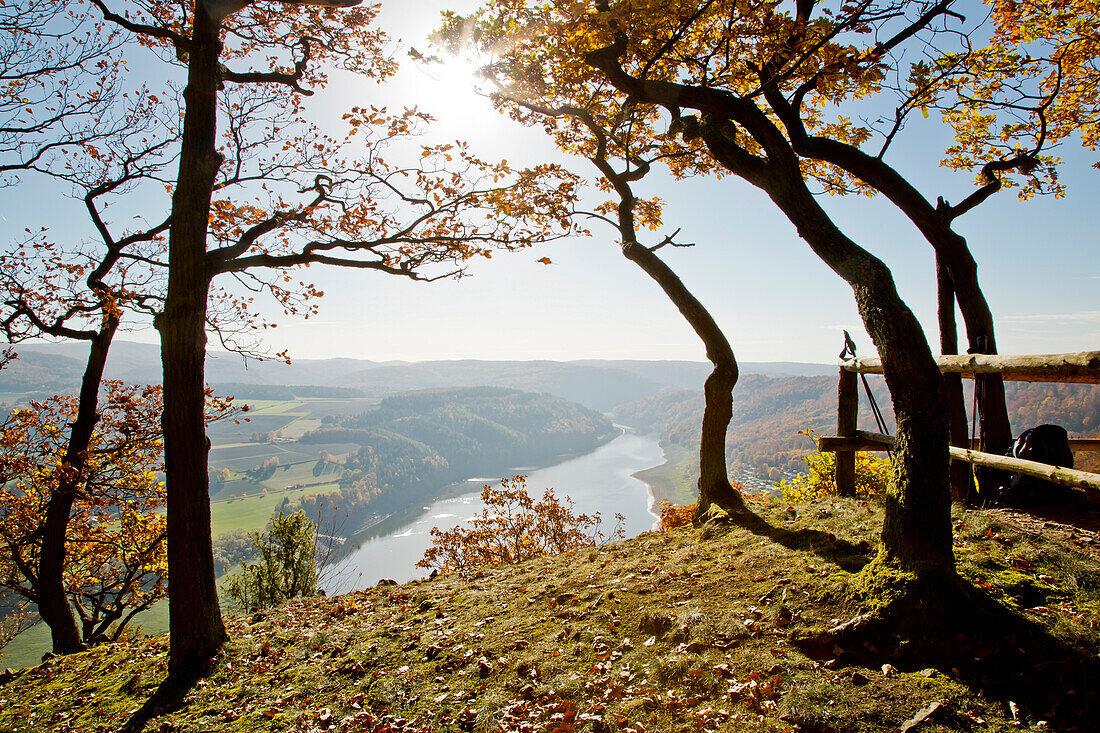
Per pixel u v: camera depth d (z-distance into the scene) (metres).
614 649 4.05
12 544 11.46
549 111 8.10
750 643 3.61
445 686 4.07
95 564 13.85
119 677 5.77
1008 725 2.56
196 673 5.27
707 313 7.68
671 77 6.63
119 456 12.06
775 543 5.28
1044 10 7.02
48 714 5.12
